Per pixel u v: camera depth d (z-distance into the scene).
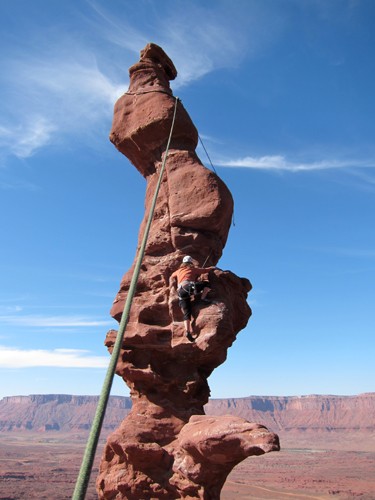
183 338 13.94
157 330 14.34
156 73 18.06
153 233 15.93
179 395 14.73
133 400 15.05
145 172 17.92
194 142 17.38
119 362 14.71
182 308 13.62
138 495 13.38
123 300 15.40
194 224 15.41
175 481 12.95
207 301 13.84
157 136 16.92
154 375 14.34
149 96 17.34
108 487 13.74
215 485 12.94
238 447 11.40
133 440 13.85
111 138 17.86
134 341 14.51
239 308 15.20
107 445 14.16
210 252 15.53
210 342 13.31
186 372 14.79
